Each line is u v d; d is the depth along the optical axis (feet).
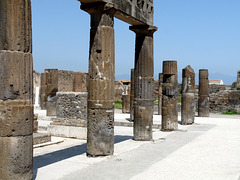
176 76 56.59
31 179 21.85
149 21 42.19
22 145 21.02
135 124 43.65
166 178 25.45
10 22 20.25
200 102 89.61
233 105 107.34
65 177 25.04
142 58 42.24
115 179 24.88
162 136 49.06
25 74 21.06
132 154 34.63
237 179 25.35
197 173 27.09
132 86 70.13
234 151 37.24
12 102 20.53
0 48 20.31
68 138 47.03
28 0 21.27
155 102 123.75
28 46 21.27
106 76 32.35
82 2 32.45
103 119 32.45
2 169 20.56
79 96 46.96
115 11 33.22
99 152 32.53
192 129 59.36
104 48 32.22
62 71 126.21
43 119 71.15
